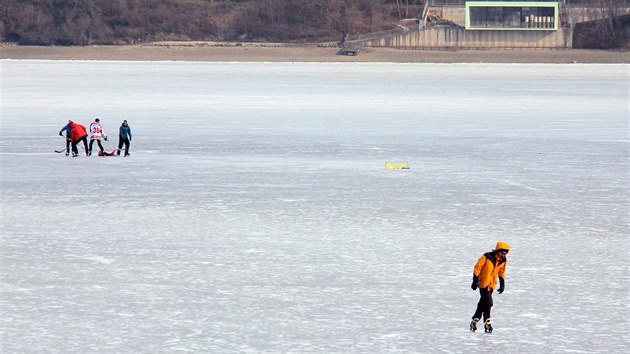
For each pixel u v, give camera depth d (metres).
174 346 49.03
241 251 71.00
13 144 144.38
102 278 62.62
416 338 50.62
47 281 61.75
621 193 99.81
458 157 131.00
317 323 53.09
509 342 50.09
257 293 59.16
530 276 63.84
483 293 50.62
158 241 74.38
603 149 140.38
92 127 131.88
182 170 116.31
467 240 75.44
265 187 102.81
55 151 135.25
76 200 93.81
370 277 63.34
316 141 150.62
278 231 78.75
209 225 81.12
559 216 86.31
